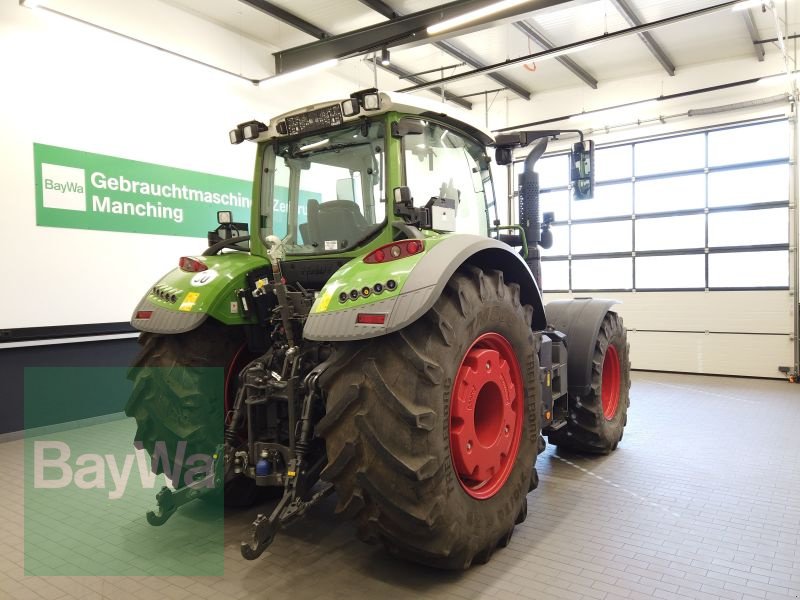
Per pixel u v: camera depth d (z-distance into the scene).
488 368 2.29
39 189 4.94
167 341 2.70
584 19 6.68
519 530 2.66
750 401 5.80
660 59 7.55
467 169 3.06
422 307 1.89
